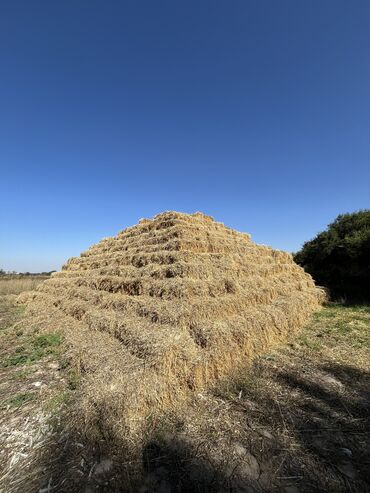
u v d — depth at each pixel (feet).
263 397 13.29
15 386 14.71
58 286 35.68
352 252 39.47
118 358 14.89
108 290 26.45
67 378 15.28
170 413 11.93
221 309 19.19
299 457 9.61
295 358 18.16
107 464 9.27
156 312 17.75
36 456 9.68
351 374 15.72
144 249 29.07
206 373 14.51
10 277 95.14
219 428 11.12
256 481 8.71
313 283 40.19
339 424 11.31
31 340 21.58
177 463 9.43
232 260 26.99
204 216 36.29
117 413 10.84
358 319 27.55
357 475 8.87
